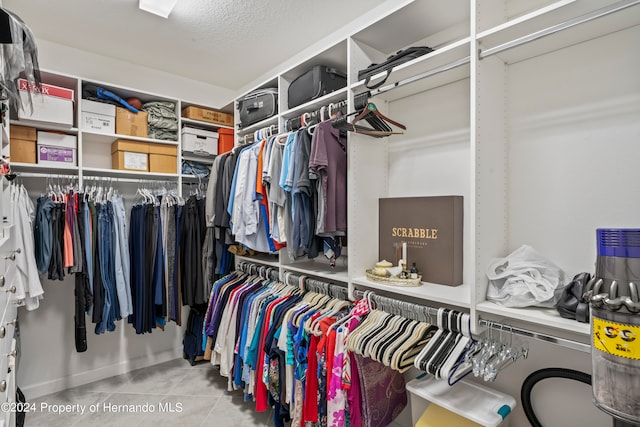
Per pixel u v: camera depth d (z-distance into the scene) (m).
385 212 1.79
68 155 2.33
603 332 0.81
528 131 1.38
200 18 2.21
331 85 2.00
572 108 1.27
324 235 1.74
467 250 1.58
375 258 1.82
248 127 2.56
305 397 1.64
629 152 1.14
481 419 1.17
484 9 1.28
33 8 2.08
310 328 1.64
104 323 2.34
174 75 3.11
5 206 1.45
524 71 1.39
